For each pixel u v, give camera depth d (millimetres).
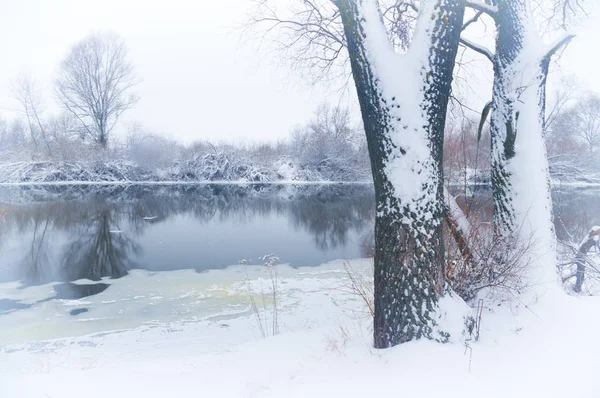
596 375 2988
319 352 4145
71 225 17672
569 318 4117
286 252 12781
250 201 26859
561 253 7383
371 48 3902
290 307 7727
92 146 40531
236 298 8383
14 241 14344
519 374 3059
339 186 39062
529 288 4672
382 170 3877
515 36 4984
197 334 6457
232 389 3379
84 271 10641
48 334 6531
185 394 3314
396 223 3777
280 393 3109
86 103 41219
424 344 3539
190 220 19484
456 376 3059
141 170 42469
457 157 6973
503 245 4863
